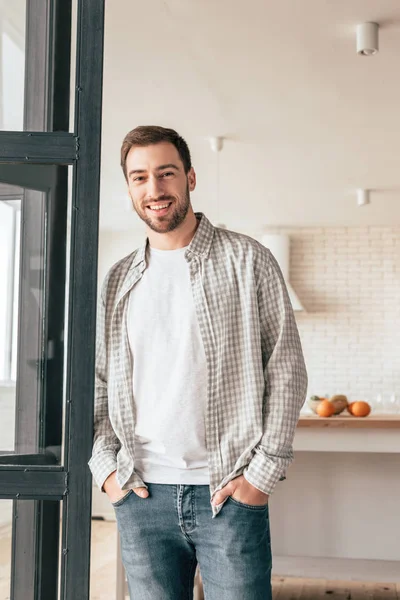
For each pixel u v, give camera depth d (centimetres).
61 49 167
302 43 364
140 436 172
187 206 175
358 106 446
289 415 166
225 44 364
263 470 161
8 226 167
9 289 167
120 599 331
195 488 167
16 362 165
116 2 321
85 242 163
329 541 382
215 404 167
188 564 176
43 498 161
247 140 508
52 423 164
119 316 178
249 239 178
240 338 171
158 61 382
